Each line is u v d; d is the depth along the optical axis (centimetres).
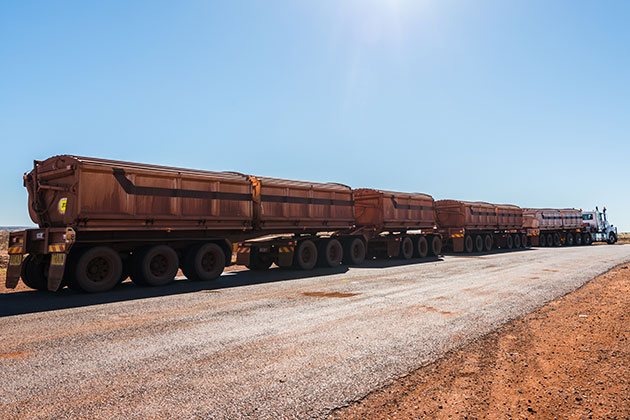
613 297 791
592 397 327
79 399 319
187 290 916
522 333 526
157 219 996
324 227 1466
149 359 419
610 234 3912
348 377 369
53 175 945
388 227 1784
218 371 383
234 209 1171
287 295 827
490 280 1045
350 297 795
